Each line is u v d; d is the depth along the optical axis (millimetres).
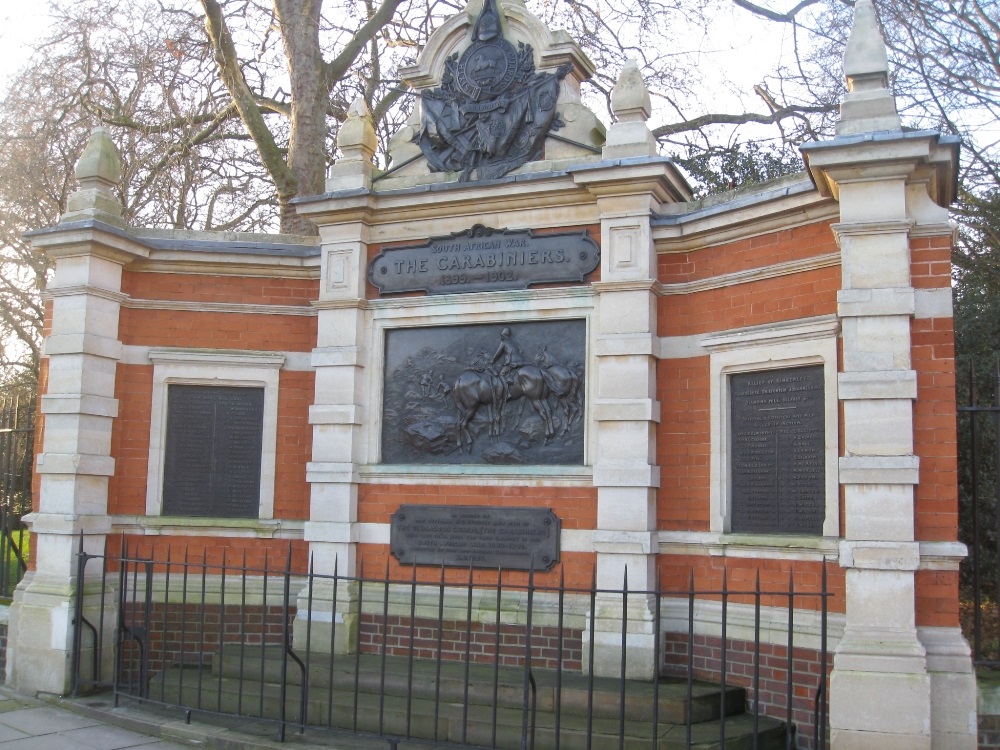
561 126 9211
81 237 9328
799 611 7523
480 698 7801
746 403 8211
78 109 17062
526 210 9180
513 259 9156
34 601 9211
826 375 7504
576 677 8164
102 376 9594
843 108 7090
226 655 8977
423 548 9148
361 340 9586
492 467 8969
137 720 8047
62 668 8938
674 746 6797
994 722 6531
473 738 7297
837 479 7367
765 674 7711
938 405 6680
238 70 14750
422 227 9547
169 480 9914
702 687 7746
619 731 6691
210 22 14242
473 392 9125
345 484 9367
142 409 9883
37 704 8773
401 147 9836
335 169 9773
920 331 6793
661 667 8266
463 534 9023
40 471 9359
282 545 9805
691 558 8352
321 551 9367
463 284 9312
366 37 15734
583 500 8672
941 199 7578
